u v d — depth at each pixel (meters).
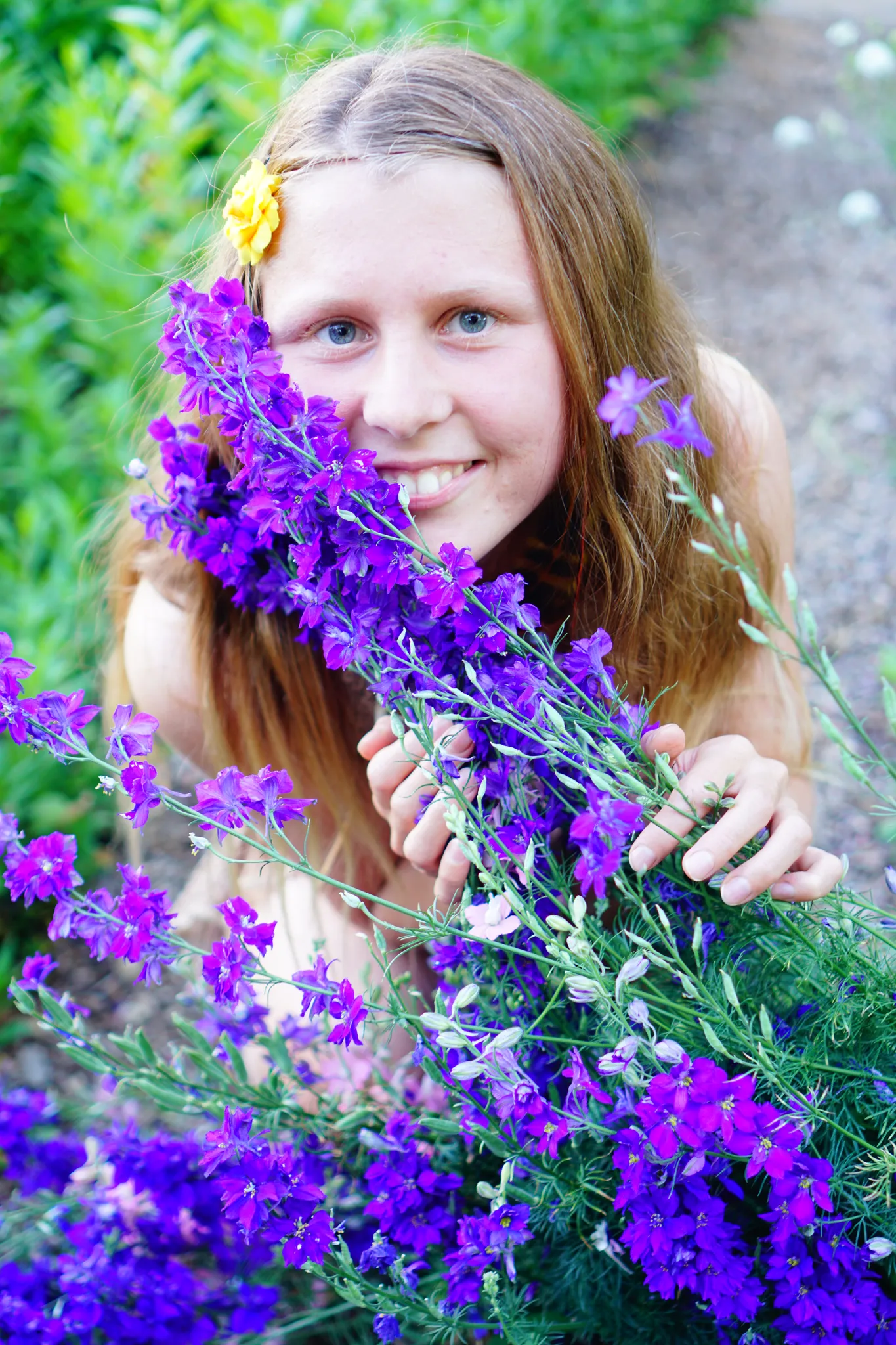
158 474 1.56
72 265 3.04
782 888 1.05
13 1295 1.26
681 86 5.55
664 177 4.85
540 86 1.26
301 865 0.94
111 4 3.74
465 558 0.97
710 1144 0.95
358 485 0.98
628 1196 0.95
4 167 3.36
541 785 1.10
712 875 1.06
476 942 1.08
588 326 1.19
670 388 1.36
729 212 4.59
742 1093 0.87
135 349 2.84
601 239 1.22
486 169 1.10
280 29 3.18
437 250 1.06
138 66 3.33
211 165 3.30
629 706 1.02
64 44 3.64
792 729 1.65
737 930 1.08
